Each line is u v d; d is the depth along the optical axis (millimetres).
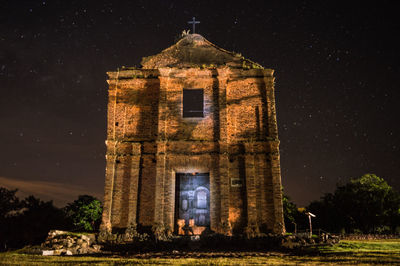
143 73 24156
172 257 15930
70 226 27844
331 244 17922
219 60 25000
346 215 36250
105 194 21828
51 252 17109
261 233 20484
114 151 22656
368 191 35969
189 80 23859
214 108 23266
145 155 22641
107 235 20656
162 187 21688
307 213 20578
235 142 22609
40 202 27766
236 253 17141
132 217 21359
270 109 22953
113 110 23500
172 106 23406
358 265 12398
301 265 12703
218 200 21453
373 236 25797
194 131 22938
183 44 25703
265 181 21703
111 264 13320
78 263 13609
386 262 12906
